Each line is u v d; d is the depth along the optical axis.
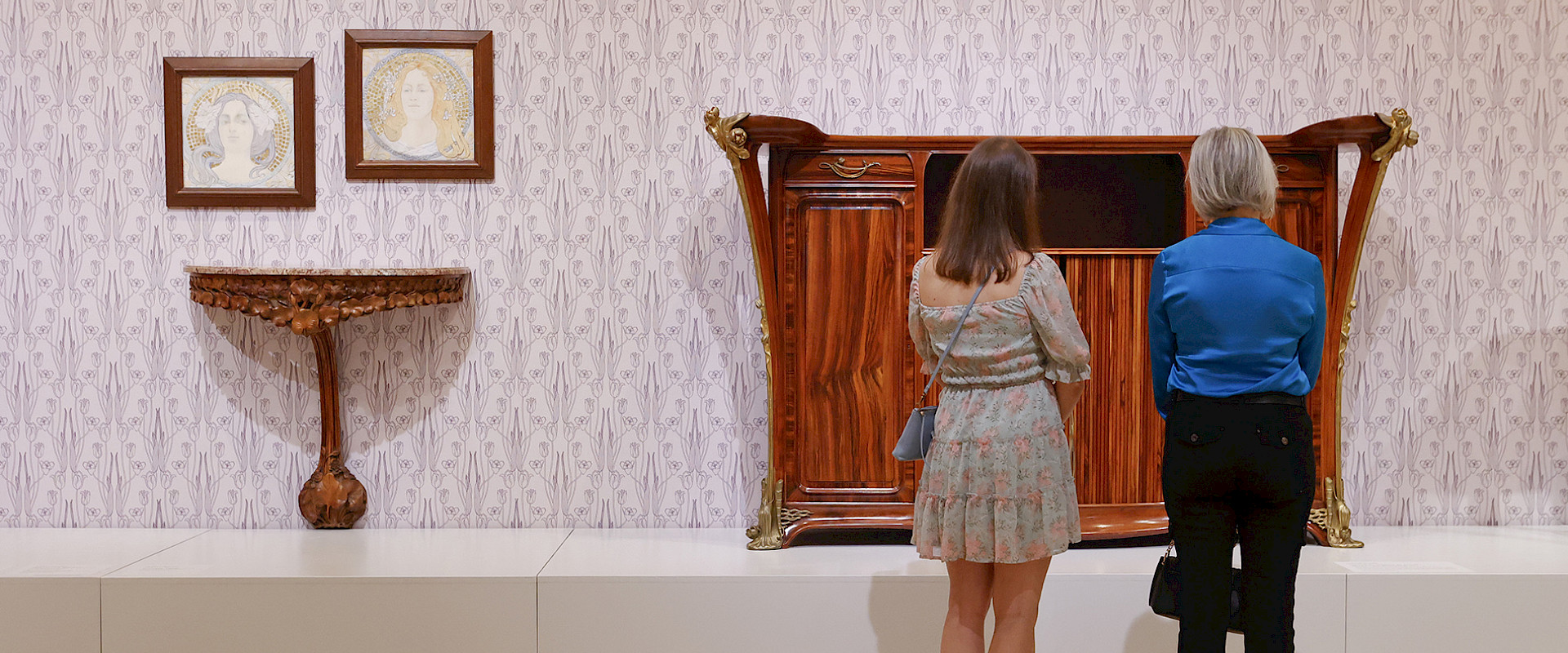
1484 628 2.68
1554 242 3.40
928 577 2.69
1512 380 3.39
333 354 3.33
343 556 2.99
